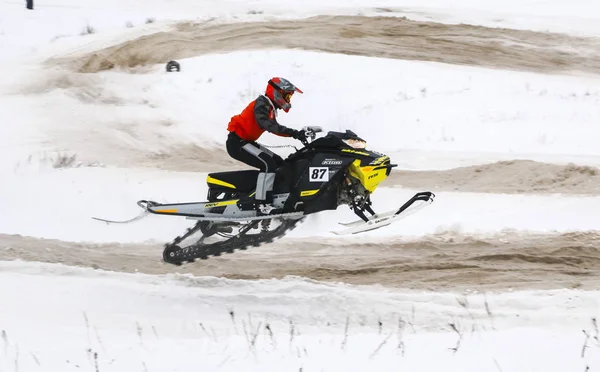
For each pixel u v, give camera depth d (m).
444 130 36.81
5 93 41.78
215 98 42.31
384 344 12.80
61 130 35.94
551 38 56.09
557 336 13.02
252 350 12.57
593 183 27.55
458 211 24.22
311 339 13.38
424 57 49.59
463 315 15.19
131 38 54.34
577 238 21.00
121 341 13.29
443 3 73.56
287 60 47.09
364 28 57.34
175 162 33.12
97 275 17.56
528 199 25.73
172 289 16.75
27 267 17.61
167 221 23.36
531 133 35.84
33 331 13.48
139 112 40.22
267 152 16.77
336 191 16.36
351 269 18.66
